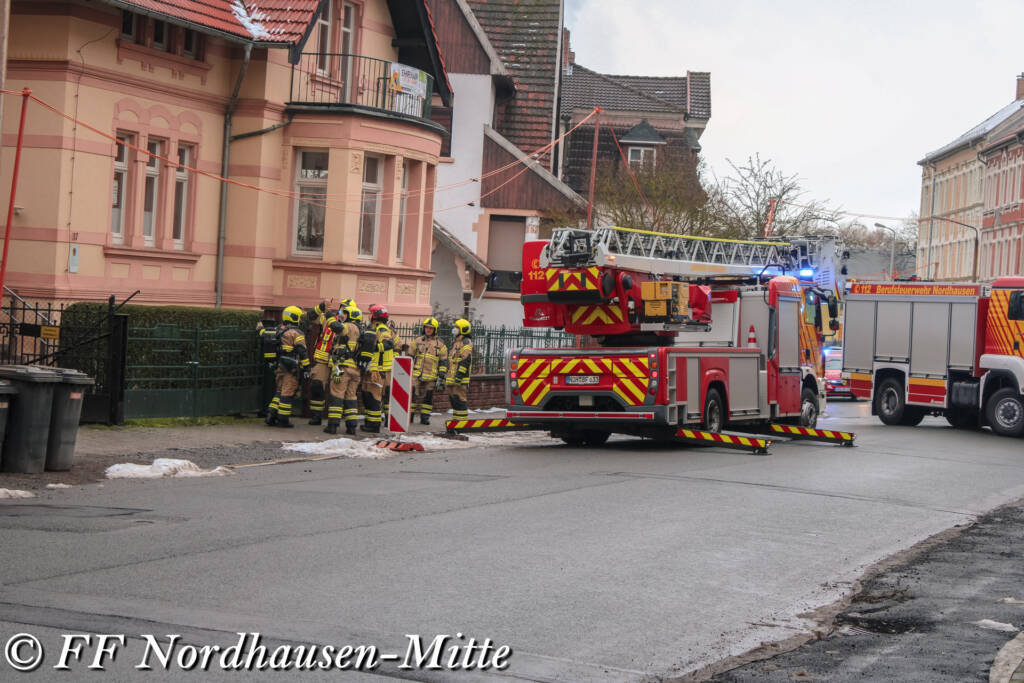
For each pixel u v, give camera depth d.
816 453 18.75
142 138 22.67
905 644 7.21
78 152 21.20
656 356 17.47
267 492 12.25
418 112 27.28
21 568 8.05
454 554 9.12
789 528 11.11
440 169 41.53
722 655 6.74
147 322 17.95
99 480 12.68
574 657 6.53
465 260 39.19
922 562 9.85
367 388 18.89
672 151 52.28
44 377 12.59
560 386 18.14
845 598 8.40
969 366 26.00
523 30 46.34
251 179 24.92
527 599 7.77
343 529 10.05
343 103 25.14
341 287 25.20
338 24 26.91
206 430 17.77
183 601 7.31
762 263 22.11
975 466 17.89
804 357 21.83
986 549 10.59
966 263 74.00
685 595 8.15
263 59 24.78
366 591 7.78
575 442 19.45
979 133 71.88
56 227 20.84
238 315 19.83
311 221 25.78
